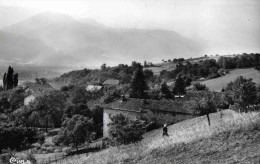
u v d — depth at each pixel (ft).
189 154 51.60
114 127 85.40
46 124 241.55
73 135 155.53
